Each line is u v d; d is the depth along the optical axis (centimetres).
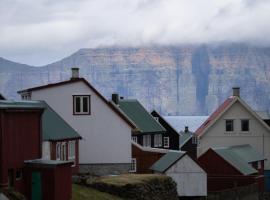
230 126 8556
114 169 5891
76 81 5791
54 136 4878
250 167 7281
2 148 3516
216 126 8581
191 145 10981
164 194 5028
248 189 6531
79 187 4475
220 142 8550
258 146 8488
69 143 5162
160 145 8550
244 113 8538
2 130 3516
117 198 4478
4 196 3319
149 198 4759
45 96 5725
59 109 5744
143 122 8156
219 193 6081
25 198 3525
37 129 3950
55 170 3681
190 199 6009
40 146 3975
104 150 5878
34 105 3916
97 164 5856
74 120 5797
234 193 6238
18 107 3662
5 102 3684
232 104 8550
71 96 5775
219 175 7044
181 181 6000
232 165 7000
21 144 3741
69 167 3828
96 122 5856
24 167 3747
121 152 5919
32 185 3738
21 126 3744
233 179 6988
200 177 6019
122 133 5925
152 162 6575
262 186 7256
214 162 7088
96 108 5856
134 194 4609
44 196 3694
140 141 7962
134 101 8406
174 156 6141
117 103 7912
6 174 3544
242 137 8512
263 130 8481
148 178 4925
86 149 5834
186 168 6022
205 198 5991
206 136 8600
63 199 3756
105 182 4688
